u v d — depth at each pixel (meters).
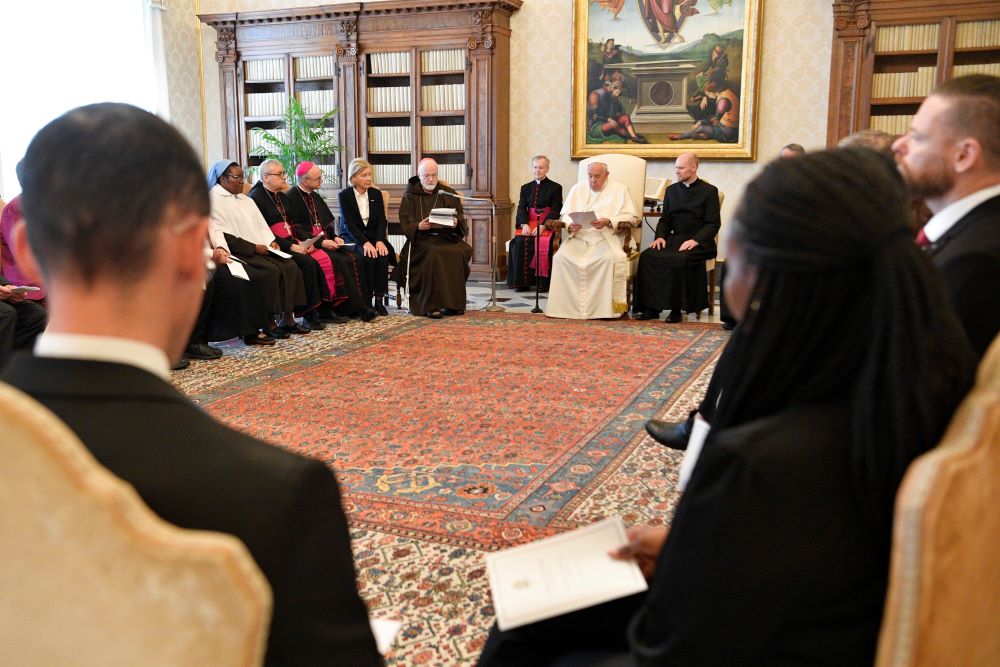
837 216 0.94
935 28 8.55
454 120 10.69
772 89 9.56
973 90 1.77
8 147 9.16
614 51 9.98
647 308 7.54
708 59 9.65
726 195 9.95
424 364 5.74
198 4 11.64
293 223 7.45
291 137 11.11
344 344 6.48
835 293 0.96
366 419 4.45
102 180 0.78
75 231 0.78
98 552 0.68
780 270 0.97
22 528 0.67
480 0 9.87
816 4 9.24
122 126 0.81
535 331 7.00
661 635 1.00
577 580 1.34
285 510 0.82
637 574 1.33
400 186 11.02
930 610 0.83
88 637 0.71
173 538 0.68
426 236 7.91
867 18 8.68
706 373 5.49
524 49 10.42
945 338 0.96
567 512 3.21
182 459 0.80
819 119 9.44
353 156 10.97
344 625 0.87
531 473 3.64
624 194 7.95
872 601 0.96
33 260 0.83
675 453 3.89
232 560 0.69
